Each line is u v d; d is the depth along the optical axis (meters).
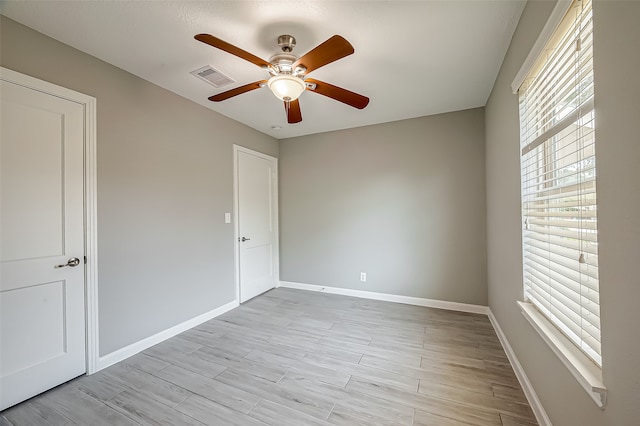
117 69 2.13
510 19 1.63
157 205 2.42
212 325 2.79
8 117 1.60
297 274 4.10
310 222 3.99
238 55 1.53
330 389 1.76
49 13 1.56
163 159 2.48
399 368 1.99
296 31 1.72
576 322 1.08
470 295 3.09
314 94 2.65
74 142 1.88
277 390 1.75
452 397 1.67
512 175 1.86
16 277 1.63
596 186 0.90
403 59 2.05
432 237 3.26
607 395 0.84
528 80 1.54
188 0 1.47
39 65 1.72
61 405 1.62
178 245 2.62
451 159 3.16
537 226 1.54
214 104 2.87
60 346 1.81
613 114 0.80
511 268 1.95
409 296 3.38
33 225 1.70
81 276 1.91
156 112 2.42
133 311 2.22
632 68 0.72
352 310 3.18
